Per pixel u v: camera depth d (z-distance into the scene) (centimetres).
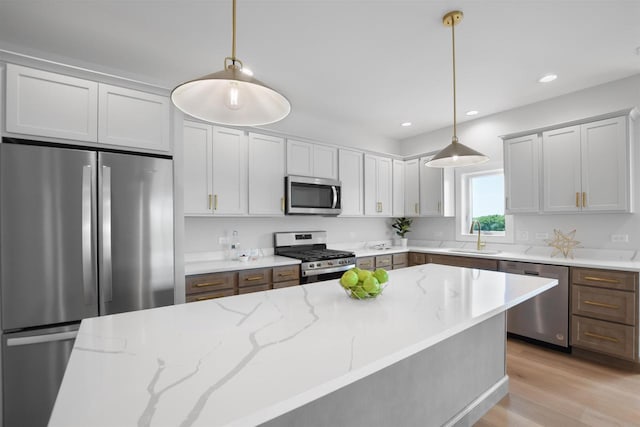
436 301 145
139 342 100
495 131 387
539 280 192
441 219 450
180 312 132
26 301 185
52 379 190
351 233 449
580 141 294
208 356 89
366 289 144
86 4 188
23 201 184
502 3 189
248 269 288
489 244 391
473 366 192
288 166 350
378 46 235
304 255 347
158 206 229
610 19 204
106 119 217
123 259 213
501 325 219
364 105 358
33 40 227
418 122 421
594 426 185
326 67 268
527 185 330
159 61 258
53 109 200
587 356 273
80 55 248
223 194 303
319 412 115
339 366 82
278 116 130
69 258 195
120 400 67
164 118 240
